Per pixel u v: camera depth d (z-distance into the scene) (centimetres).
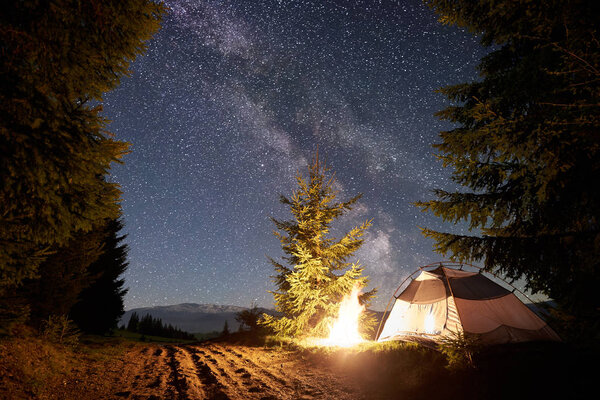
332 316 1359
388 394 554
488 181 768
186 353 1220
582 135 469
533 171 631
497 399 461
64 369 757
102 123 493
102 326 2670
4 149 412
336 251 1422
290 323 1341
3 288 637
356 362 779
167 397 597
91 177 482
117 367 884
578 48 461
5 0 405
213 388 652
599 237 564
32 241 527
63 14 440
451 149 873
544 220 664
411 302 916
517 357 582
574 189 592
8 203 459
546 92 636
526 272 660
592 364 512
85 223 529
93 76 524
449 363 573
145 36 543
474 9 778
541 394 453
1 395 498
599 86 445
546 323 732
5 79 407
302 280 1316
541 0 496
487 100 818
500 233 766
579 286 573
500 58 857
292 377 733
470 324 785
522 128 591
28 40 420
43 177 435
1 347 663
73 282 1326
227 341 1714
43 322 1098
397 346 792
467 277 901
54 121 425
